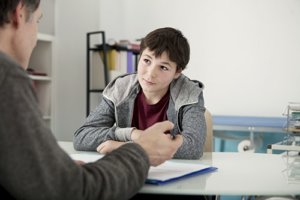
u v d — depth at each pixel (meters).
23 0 0.71
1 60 0.58
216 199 1.19
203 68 3.42
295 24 3.17
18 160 0.56
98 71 3.27
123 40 3.42
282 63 3.21
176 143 0.89
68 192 0.59
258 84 3.27
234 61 3.33
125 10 3.63
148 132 0.88
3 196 0.60
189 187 0.76
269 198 1.10
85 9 3.39
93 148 1.27
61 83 3.48
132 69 3.37
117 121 1.47
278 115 3.22
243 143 2.80
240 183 0.81
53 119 3.47
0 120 0.55
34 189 0.57
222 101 3.36
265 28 3.24
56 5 3.48
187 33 3.46
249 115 3.29
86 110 3.35
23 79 0.59
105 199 0.64
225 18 3.34
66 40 3.46
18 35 0.73
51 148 0.59
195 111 1.35
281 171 0.97
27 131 0.57
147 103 1.45
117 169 0.67
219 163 1.10
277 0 3.21
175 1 3.50
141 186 0.71
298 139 1.14
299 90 3.18
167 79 1.35
